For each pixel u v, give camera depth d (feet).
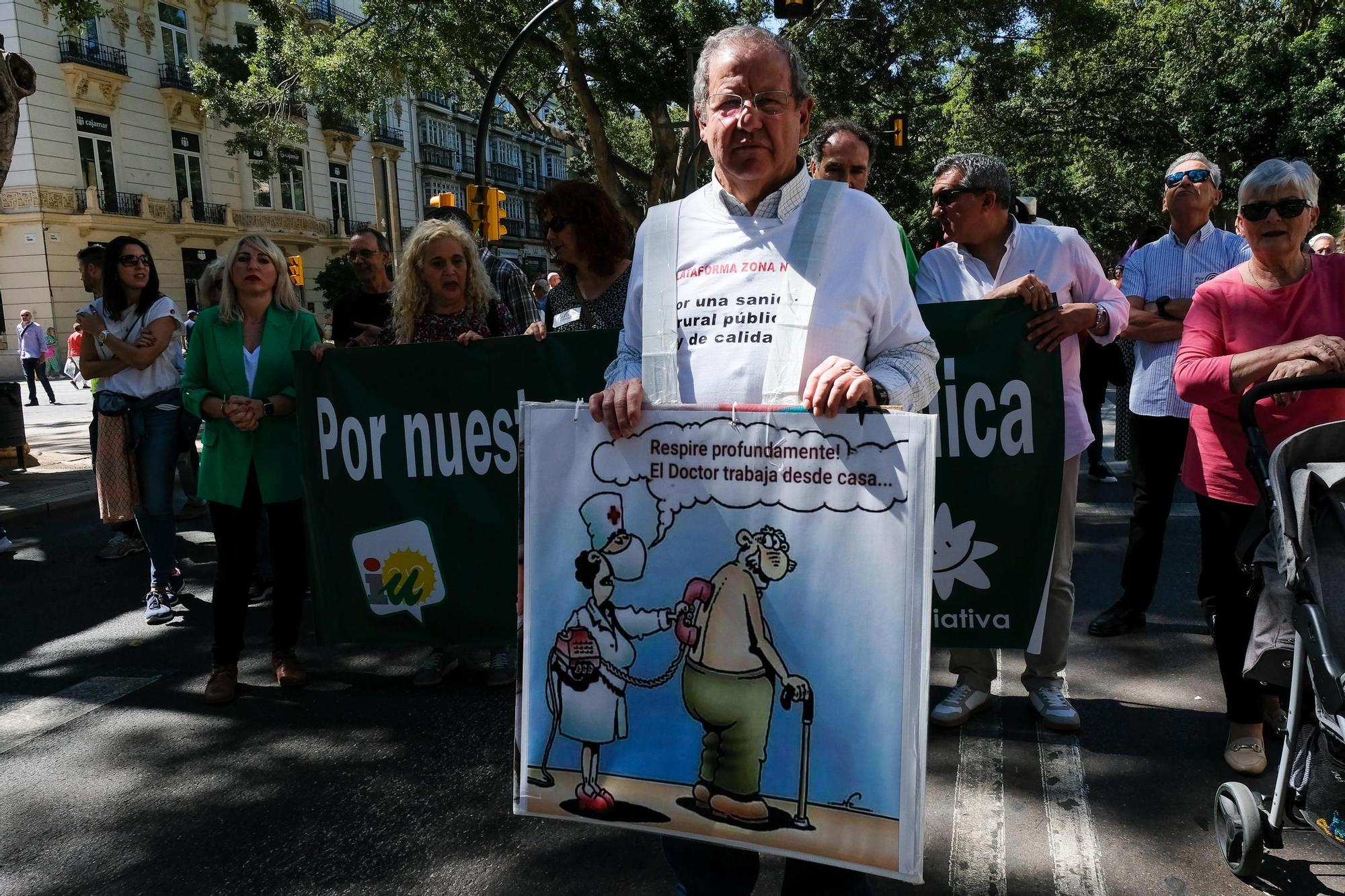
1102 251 126.31
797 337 5.63
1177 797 9.70
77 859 9.22
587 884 8.55
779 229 5.79
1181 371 9.57
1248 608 9.73
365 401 12.44
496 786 10.43
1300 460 7.79
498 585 12.46
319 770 10.93
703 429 5.57
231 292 12.73
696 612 5.67
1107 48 87.76
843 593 5.34
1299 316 9.23
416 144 147.02
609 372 6.75
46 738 12.05
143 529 16.66
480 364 12.18
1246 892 8.12
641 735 5.84
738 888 6.28
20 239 91.71
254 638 15.60
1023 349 10.25
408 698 13.00
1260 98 69.87
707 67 5.79
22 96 28.19
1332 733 7.14
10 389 31.71
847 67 70.79
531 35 58.90
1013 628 10.67
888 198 96.07
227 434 12.49
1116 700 12.09
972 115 93.76
